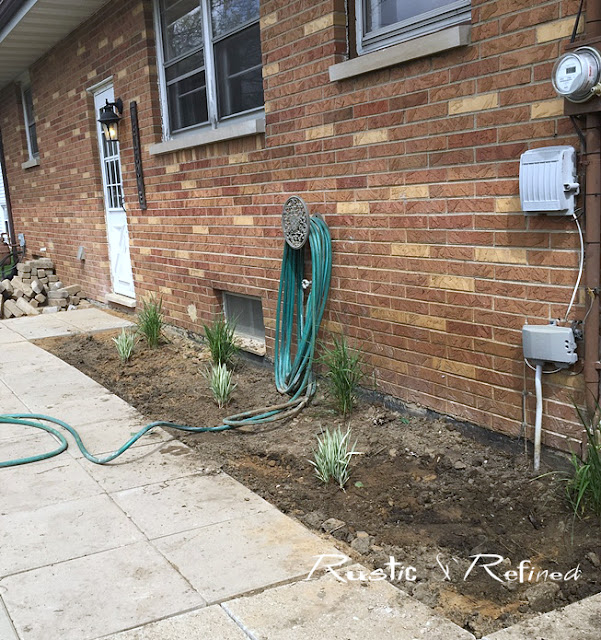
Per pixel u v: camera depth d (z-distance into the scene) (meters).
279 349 5.38
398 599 2.55
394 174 4.27
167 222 7.30
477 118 3.67
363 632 2.36
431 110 3.93
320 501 3.55
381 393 4.71
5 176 13.45
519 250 3.56
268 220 5.59
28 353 7.07
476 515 3.28
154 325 7.16
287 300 5.30
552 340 3.29
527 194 3.30
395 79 4.14
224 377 5.20
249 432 4.62
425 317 4.23
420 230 4.15
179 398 5.50
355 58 4.37
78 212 9.98
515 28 3.40
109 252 9.43
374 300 4.61
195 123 6.79
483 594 2.67
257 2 5.55
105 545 3.05
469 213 3.81
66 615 2.54
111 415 4.96
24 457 4.17
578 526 3.06
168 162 7.05
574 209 3.23
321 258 4.85
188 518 3.29
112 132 7.98
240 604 2.56
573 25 3.14
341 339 4.95
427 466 3.84
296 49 4.93
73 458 4.14
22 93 11.98
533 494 3.38
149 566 2.86
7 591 2.71
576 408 3.17
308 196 5.07
